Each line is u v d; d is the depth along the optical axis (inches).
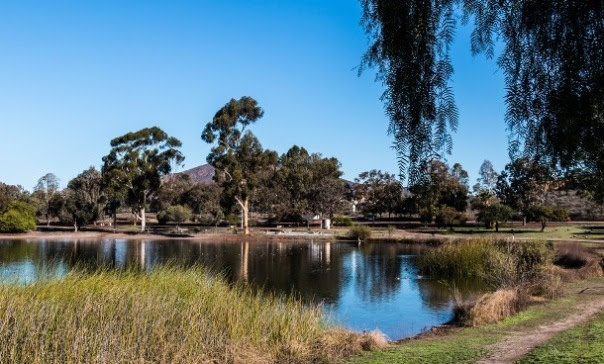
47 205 3139.8
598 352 300.5
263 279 940.6
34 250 1573.6
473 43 111.5
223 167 2324.1
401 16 108.8
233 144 2336.4
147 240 2132.1
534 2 101.4
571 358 290.2
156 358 298.4
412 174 113.4
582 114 99.4
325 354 352.2
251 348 346.6
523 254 840.3
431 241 1795.0
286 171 2977.4
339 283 885.8
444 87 110.3
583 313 471.2
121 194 2598.4
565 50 99.5
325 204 2883.9
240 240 2070.6
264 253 1508.4
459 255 932.0
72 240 2130.9
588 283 682.2
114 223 2827.3
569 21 97.8
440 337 430.3
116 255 1406.3
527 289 577.3
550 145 106.0
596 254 967.0
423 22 108.9
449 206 2309.3
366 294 765.9
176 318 339.3
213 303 390.0
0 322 279.9
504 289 556.4
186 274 458.3
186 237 2219.5
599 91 96.9
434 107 110.3
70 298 333.4
